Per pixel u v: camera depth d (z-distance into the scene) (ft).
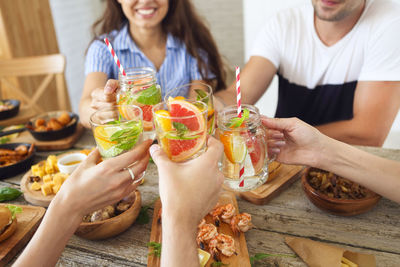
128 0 3.25
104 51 3.61
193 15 3.76
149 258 1.72
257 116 1.76
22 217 2.06
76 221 1.59
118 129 1.75
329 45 3.10
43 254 1.51
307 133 1.88
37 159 2.80
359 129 2.82
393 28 2.78
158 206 2.06
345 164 1.89
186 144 1.63
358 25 2.93
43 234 1.53
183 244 1.36
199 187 1.45
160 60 3.87
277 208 2.05
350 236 1.82
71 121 3.15
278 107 3.55
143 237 1.90
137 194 2.03
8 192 2.25
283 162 2.03
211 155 1.53
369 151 2.51
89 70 3.56
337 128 2.89
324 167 1.94
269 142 2.00
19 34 6.04
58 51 7.17
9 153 2.67
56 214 1.55
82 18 8.32
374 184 1.84
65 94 4.62
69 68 7.77
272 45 3.27
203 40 3.85
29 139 3.06
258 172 1.82
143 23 3.39
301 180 2.21
